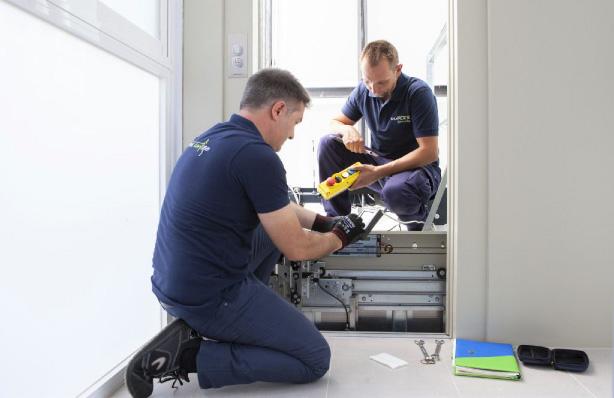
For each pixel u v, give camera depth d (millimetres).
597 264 1813
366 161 2623
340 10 3275
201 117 1961
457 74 1859
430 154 2398
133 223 1652
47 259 1175
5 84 1017
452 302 1968
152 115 1792
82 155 1326
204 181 1310
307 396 1419
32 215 1113
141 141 1708
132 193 1644
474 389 1465
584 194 1810
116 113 1524
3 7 1007
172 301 1365
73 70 1274
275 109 1426
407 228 2512
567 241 1821
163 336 1362
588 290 1817
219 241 1340
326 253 1500
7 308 1038
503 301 1846
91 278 1383
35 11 1073
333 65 3291
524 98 1819
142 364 1325
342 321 2191
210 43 1955
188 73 1964
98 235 1419
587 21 1794
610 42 1789
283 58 3268
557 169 1817
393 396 1418
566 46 1803
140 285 1705
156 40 1760
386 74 2334
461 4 1850
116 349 1539
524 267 1836
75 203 1294
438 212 2561
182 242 1332
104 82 1445
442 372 1604
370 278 2143
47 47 1160
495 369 1546
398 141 2576
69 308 1274
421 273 2123
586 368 1593
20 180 1069
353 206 2789
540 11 1803
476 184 1861
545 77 1810
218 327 1395
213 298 1354
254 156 1295
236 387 1489
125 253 1593
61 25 1175
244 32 1967
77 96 1295
